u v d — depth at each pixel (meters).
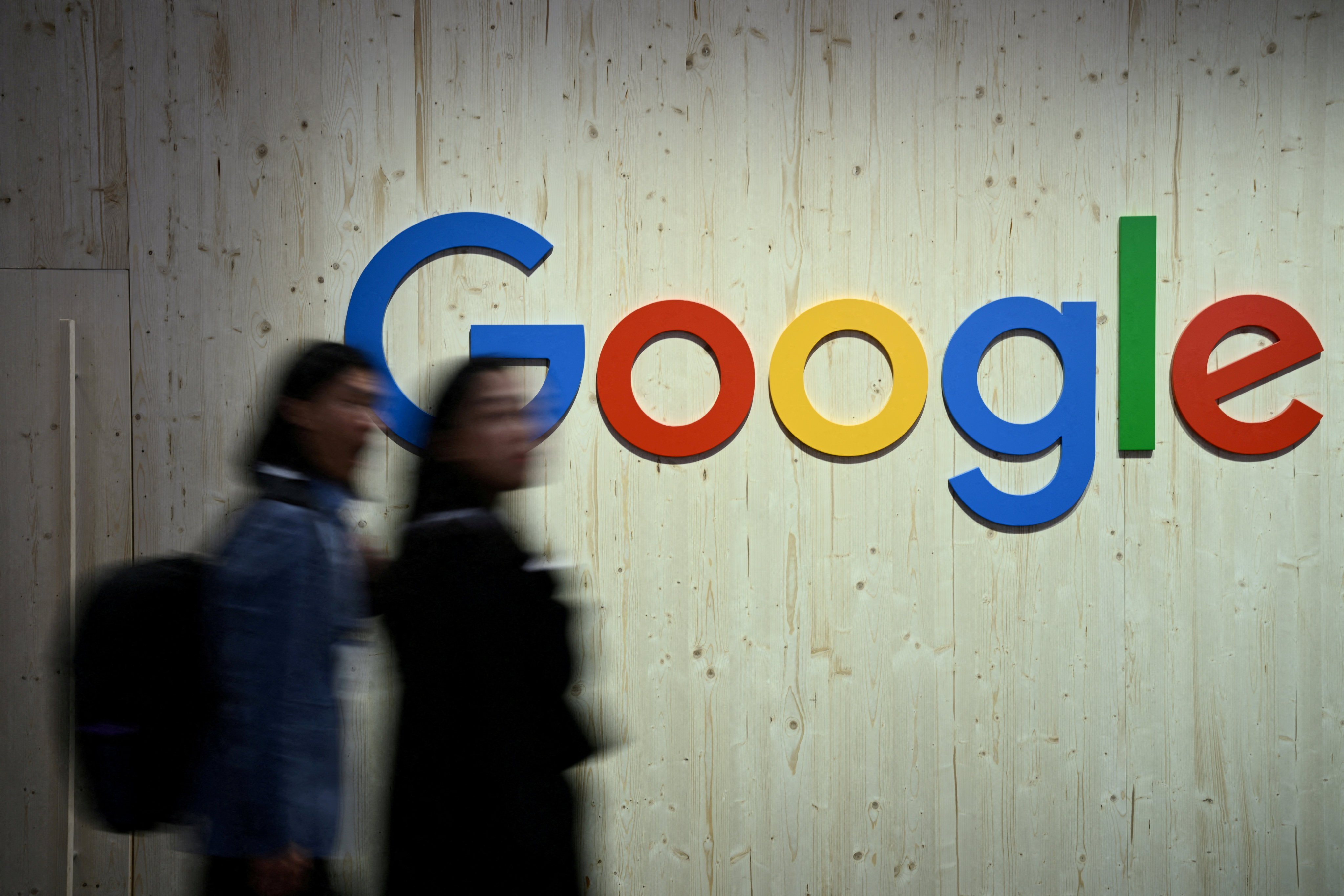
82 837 2.39
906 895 2.47
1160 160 2.49
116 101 2.38
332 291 2.41
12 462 2.40
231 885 1.42
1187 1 2.47
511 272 2.43
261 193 2.40
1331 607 2.49
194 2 2.37
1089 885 2.49
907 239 2.48
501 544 1.49
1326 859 2.49
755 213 2.46
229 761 1.39
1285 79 2.49
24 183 2.39
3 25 2.37
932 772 2.49
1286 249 2.49
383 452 2.39
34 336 2.39
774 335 2.47
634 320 2.43
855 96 2.46
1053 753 2.50
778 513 2.47
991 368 2.50
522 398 2.42
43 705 2.40
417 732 1.45
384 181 2.41
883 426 2.46
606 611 2.44
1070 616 2.50
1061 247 2.48
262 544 1.42
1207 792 2.50
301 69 2.39
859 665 2.48
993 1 2.48
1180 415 2.51
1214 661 2.49
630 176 2.44
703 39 2.44
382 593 1.51
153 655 1.44
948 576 2.49
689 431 2.43
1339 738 2.51
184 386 2.41
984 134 2.48
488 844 1.45
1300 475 2.48
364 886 2.35
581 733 1.60
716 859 2.46
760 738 2.47
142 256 2.40
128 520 2.41
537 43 2.42
